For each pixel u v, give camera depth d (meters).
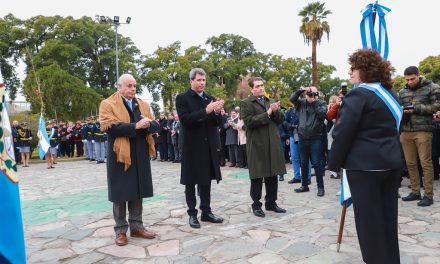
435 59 37.19
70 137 19.02
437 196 5.82
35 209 6.21
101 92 36.91
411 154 5.48
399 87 31.41
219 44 45.31
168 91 33.94
